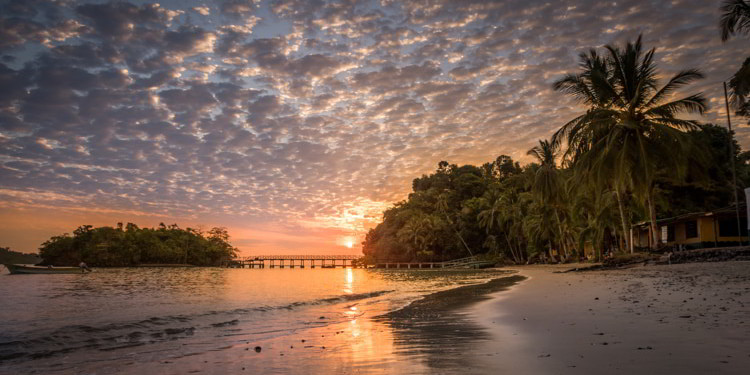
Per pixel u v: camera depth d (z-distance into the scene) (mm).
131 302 18359
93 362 6527
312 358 6027
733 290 11070
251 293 22969
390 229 100625
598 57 29781
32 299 20703
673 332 6098
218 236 152750
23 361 6777
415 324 9156
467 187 99438
